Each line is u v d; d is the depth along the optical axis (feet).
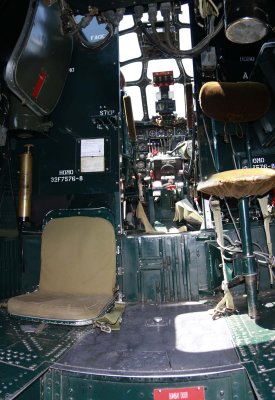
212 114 8.61
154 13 8.23
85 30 10.26
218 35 10.09
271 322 5.95
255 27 6.63
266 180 5.92
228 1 6.69
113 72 9.93
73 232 7.88
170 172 14.57
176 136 17.13
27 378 4.37
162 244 8.62
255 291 6.33
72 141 9.75
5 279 8.30
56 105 9.77
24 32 7.26
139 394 4.46
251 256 6.32
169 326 6.38
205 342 5.40
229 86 8.52
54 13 8.40
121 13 8.23
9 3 7.36
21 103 8.36
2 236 8.30
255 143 9.64
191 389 4.41
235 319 6.36
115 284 7.55
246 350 4.88
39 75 8.15
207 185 6.37
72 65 10.11
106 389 4.53
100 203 9.49
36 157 9.75
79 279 7.48
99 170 9.51
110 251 7.57
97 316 6.19
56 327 6.52
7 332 6.16
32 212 9.57
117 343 5.59
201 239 8.58
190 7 10.32
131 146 12.83
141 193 13.35
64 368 4.67
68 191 9.52
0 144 8.38
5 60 8.04
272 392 3.77
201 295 8.41
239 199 6.46
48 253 7.86
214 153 9.53
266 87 8.57
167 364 4.70
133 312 7.57
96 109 9.77
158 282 8.50
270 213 8.52
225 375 4.38
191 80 16.17
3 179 8.63
